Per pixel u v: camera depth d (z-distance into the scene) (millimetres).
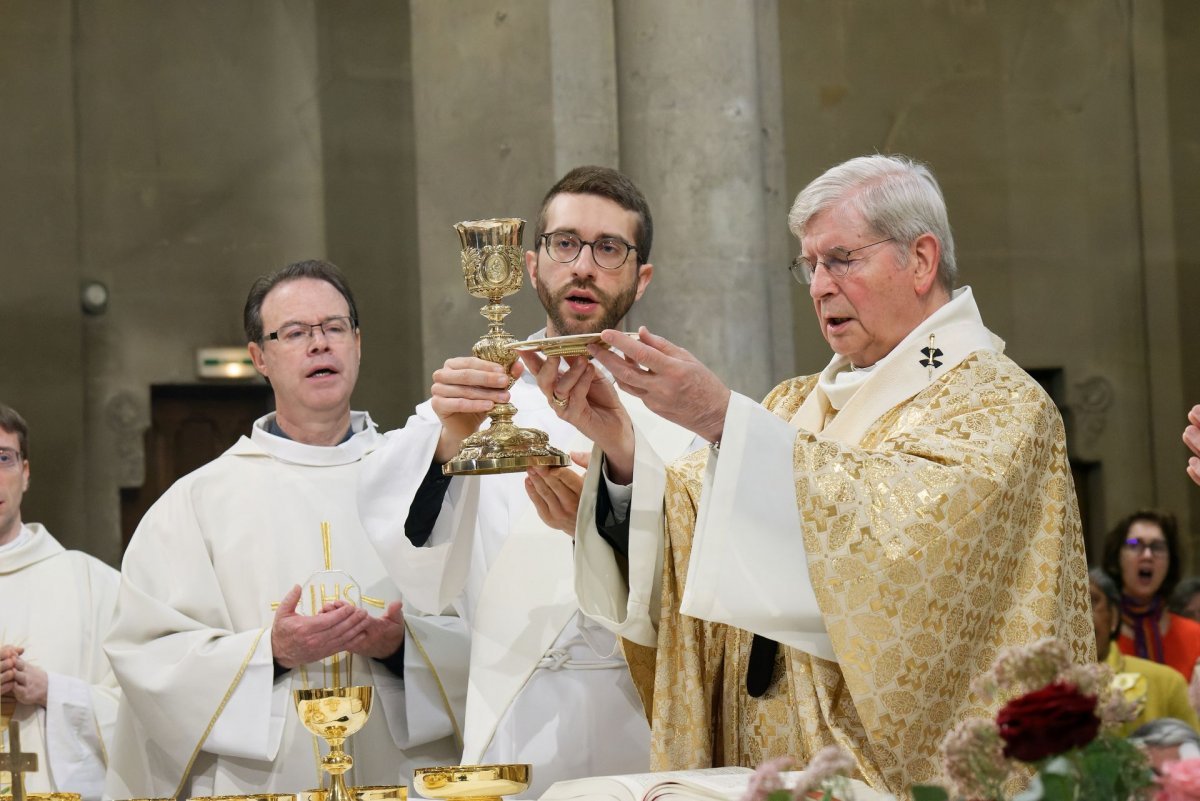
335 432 3881
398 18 9969
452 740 3541
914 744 2314
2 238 9266
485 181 7926
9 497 4543
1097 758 1479
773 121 9750
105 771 4023
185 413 9719
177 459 9680
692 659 2613
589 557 2688
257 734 3307
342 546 3680
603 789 2174
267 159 9773
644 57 7340
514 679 3041
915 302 2631
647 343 2367
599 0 7969
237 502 3711
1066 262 10273
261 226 9734
